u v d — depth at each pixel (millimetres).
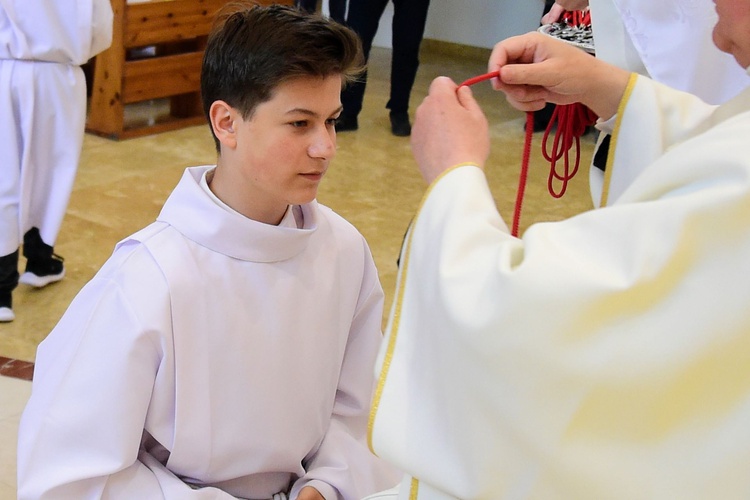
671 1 1567
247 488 1444
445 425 853
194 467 1370
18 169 2760
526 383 793
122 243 1365
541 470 815
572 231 817
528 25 7262
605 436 795
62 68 2809
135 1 4449
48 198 2920
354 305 1532
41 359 1397
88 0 2740
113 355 1283
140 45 4547
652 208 772
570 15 1911
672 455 785
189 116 5051
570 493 814
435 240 884
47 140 2846
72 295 2992
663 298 763
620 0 1628
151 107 5266
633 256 766
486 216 877
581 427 795
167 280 1297
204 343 1324
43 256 3002
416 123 992
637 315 767
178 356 1302
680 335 756
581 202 4328
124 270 1319
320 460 1490
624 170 1185
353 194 4207
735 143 775
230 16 1327
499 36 7398
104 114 4598
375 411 890
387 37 7797
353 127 5223
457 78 6840
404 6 5008
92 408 1285
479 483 835
